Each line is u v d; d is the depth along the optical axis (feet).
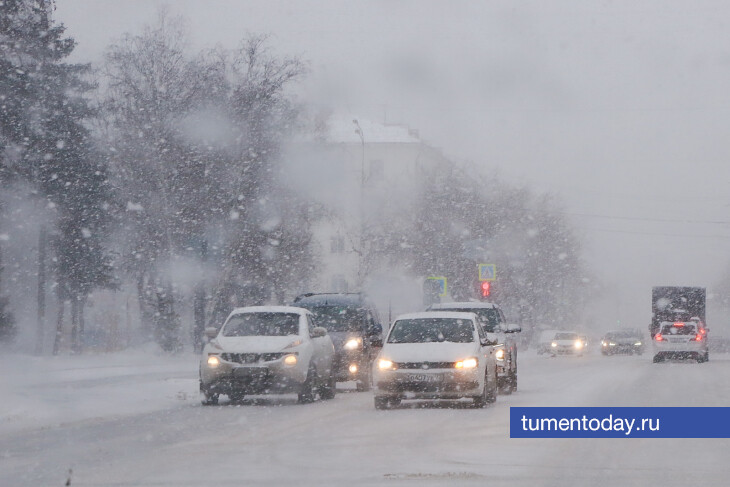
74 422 167.12
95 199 456.86
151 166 456.04
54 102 442.50
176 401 218.59
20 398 200.75
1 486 96.78
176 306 480.64
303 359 206.18
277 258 490.08
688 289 538.47
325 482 97.81
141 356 435.94
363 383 259.60
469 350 194.39
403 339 204.03
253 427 155.74
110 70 460.55
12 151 433.89
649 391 231.09
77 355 441.27
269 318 218.59
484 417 172.45
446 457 116.88
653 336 504.84
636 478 100.32
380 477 100.94
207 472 104.94
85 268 474.49
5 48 426.10
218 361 203.41
